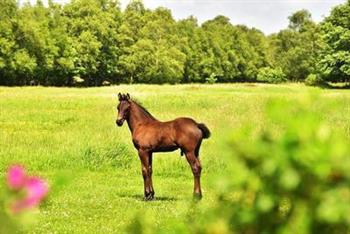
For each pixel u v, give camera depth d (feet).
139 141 42.93
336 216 6.02
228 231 7.22
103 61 308.81
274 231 6.61
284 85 292.61
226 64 393.70
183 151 41.78
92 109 118.01
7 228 7.98
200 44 383.45
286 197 6.52
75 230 33.55
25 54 261.85
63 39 286.05
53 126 88.53
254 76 417.08
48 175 50.80
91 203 41.39
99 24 302.25
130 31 324.80
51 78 292.40
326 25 288.92
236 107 104.42
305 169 6.27
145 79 326.65
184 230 8.04
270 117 6.84
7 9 264.11
